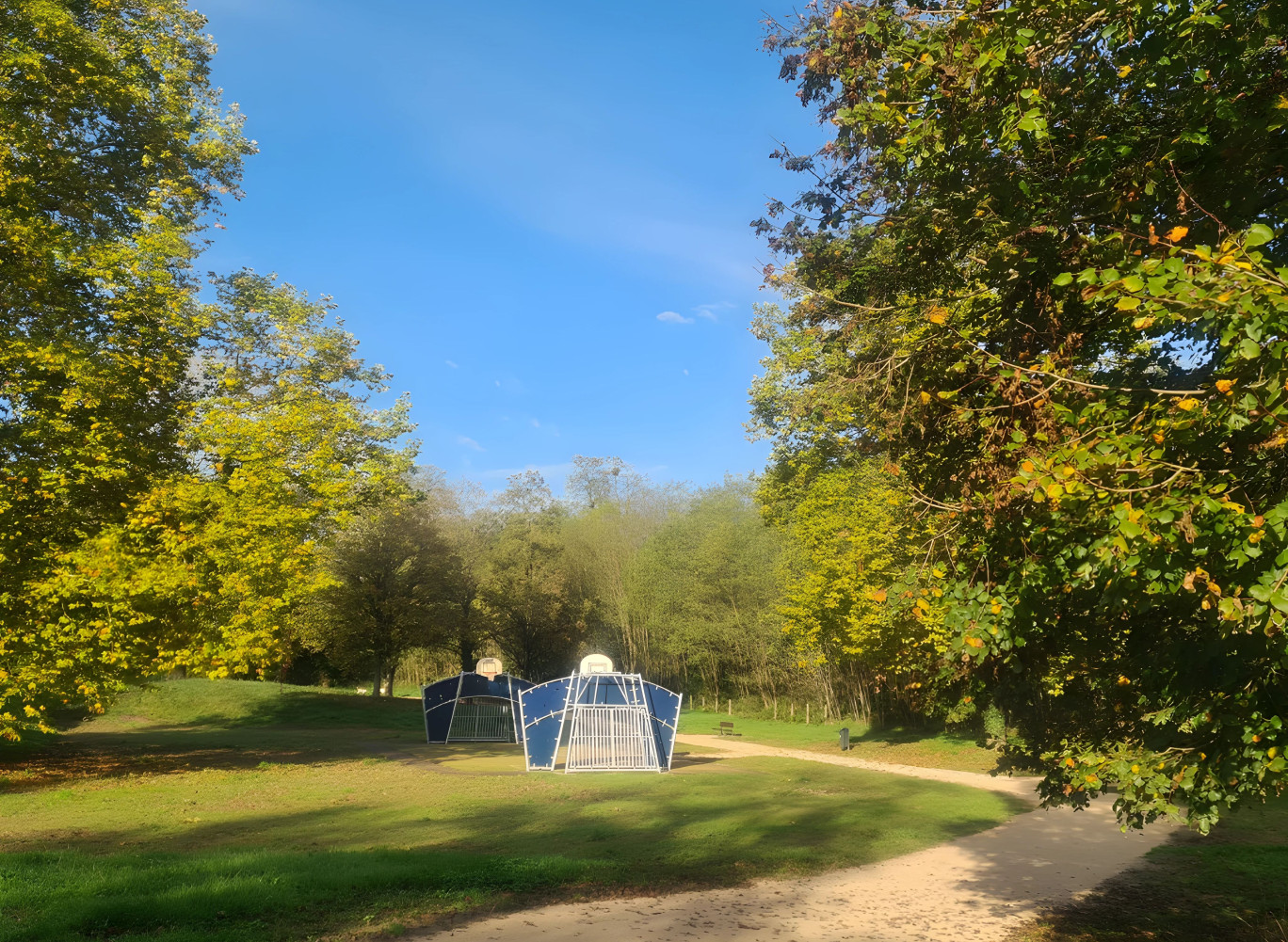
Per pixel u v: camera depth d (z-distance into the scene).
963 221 6.38
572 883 9.84
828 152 9.74
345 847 11.76
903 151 6.05
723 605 48.47
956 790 19.62
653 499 68.81
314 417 23.39
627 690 25.50
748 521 49.47
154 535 19.84
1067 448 4.54
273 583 20.25
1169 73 5.07
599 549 59.28
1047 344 6.17
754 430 28.27
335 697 43.88
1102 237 5.93
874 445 7.86
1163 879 10.93
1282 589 3.68
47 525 19.34
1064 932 8.40
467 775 21.67
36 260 17.91
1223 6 4.74
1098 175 5.56
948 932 8.34
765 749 31.64
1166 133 5.57
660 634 52.41
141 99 20.52
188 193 21.42
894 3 7.08
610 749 23.94
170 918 7.11
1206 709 5.01
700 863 11.29
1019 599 5.44
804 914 8.86
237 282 27.42
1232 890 10.21
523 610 54.19
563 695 24.67
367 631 43.06
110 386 18.73
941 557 6.35
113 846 11.26
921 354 6.89
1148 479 4.30
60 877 8.15
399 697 46.91
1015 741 6.86
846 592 25.42
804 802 17.59
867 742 32.06
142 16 22.11
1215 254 4.14
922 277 7.41
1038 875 11.18
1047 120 5.45
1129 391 5.27
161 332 20.08
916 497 6.47
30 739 26.36
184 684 44.97
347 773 21.38
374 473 23.31
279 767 21.94
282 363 27.45
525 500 61.75
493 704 34.69
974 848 13.07
